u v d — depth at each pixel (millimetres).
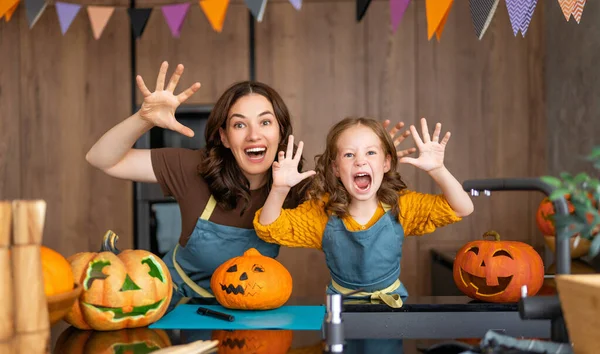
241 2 3152
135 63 3178
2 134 3213
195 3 3152
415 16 3115
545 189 823
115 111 3189
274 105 1518
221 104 1503
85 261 1022
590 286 666
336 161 1288
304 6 3152
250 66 3162
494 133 3082
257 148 1473
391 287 1362
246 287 1161
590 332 679
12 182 3211
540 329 1044
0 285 716
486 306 1095
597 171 2246
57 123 3199
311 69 3152
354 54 3141
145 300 1005
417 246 3090
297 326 1022
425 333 1056
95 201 3188
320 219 1349
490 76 3084
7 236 726
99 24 2141
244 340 930
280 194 1291
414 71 3117
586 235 701
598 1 2314
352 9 3139
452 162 3105
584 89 2471
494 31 3076
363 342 922
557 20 2838
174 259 1668
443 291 2695
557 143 2855
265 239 1361
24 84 3209
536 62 3062
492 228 3064
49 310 811
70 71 3197
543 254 2279
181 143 3176
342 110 3141
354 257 1329
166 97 1311
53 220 3193
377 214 1345
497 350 748
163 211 3182
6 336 722
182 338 955
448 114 3102
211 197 1576
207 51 3166
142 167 1591
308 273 3121
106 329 1006
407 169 3080
